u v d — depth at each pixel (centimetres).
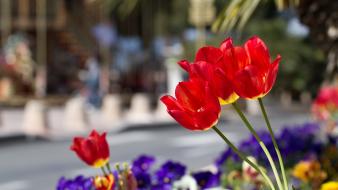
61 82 3434
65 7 3497
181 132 2092
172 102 183
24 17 3341
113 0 1415
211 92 179
